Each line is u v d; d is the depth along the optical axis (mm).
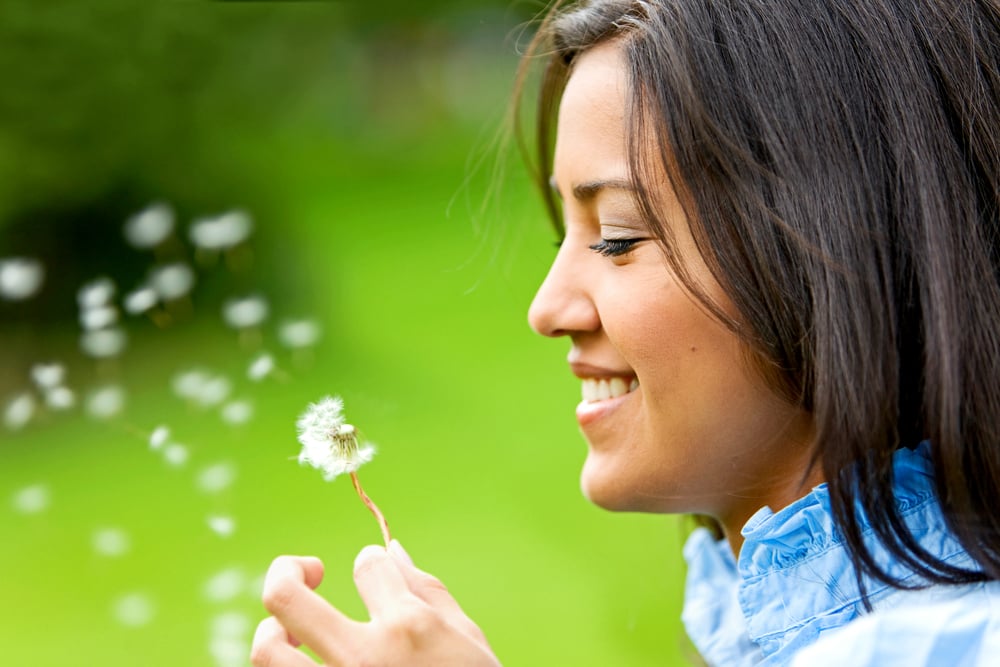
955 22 1508
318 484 5512
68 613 4590
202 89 9188
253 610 4230
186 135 8891
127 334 6145
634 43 1563
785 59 1482
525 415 6883
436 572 5074
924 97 1466
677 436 1534
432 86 15102
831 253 1422
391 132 14406
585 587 4879
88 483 5367
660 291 1507
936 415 1371
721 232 1458
